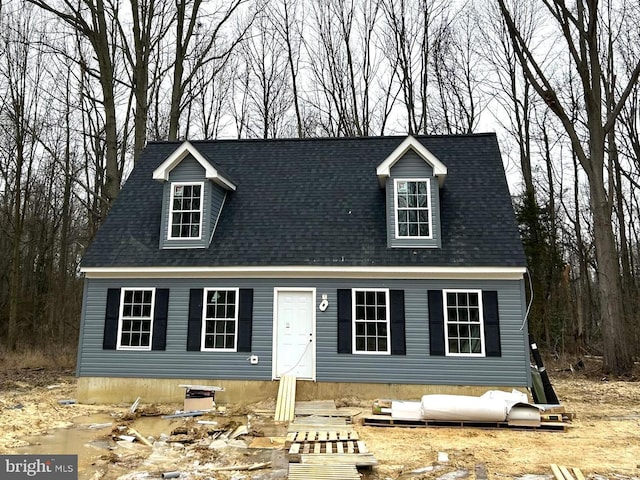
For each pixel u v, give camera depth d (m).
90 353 13.10
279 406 11.26
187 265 13.18
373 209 14.26
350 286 12.97
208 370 12.83
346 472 7.08
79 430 10.07
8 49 24.52
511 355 12.09
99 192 27.95
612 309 17.80
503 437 9.48
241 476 7.20
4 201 26.61
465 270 12.42
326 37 28.48
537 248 22.75
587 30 19.47
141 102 19.17
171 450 8.63
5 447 8.64
